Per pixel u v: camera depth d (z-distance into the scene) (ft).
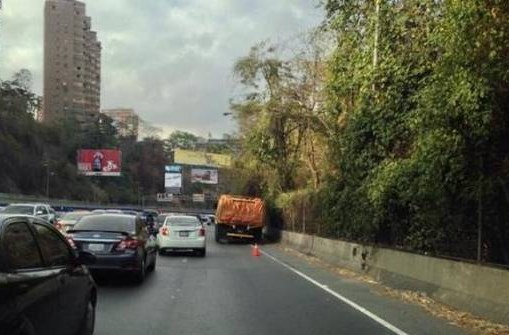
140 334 33.45
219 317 39.06
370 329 35.58
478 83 35.19
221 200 143.64
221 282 58.54
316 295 50.21
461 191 45.34
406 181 53.11
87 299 28.94
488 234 44.04
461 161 42.09
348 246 76.07
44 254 24.14
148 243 63.31
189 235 94.63
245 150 165.99
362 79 61.21
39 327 21.56
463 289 43.98
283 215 146.20
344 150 74.49
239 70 136.98
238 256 95.35
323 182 107.76
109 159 348.18
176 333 33.86
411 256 54.65
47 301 22.48
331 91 77.56
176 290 51.98
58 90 522.06
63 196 399.03
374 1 60.08
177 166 408.05
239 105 151.94
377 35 58.29
